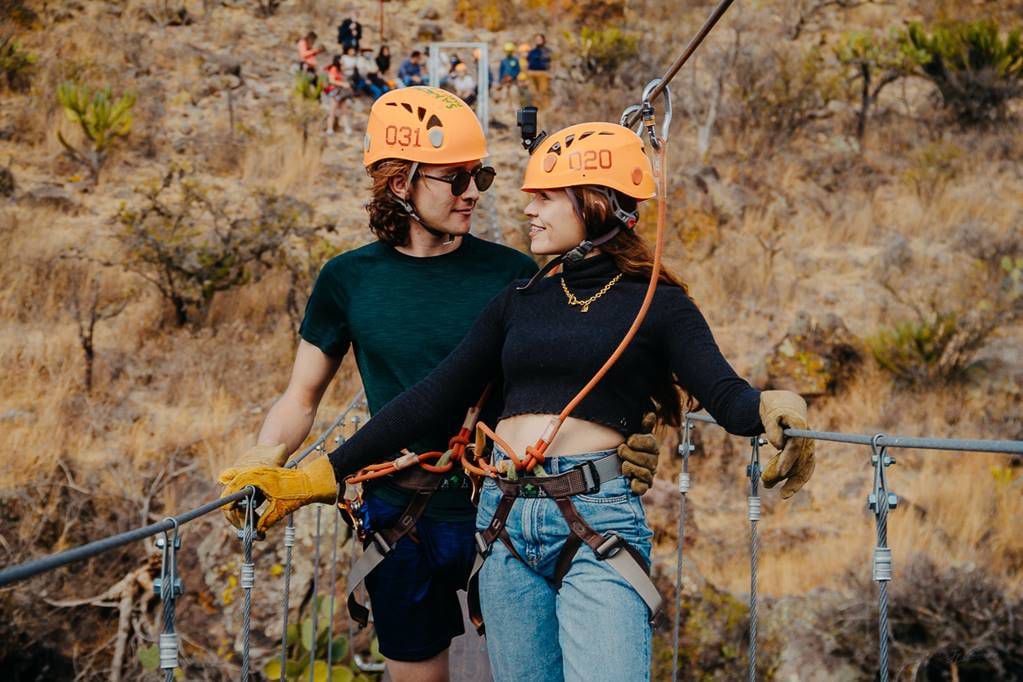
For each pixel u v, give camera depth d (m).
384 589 3.00
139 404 12.34
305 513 8.71
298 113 19.42
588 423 2.33
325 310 3.07
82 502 10.21
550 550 2.30
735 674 8.70
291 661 8.17
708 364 2.23
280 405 3.08
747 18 22.70
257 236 14.81
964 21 23.28
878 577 1.87
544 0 23.97
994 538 10.88
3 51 19.05
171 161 17.77
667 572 9.05
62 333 13.49
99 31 20.75
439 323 2.96
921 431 12.79
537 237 2.45
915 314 14.75
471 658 4.19
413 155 2.90
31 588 8.91
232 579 8.60
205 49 21.62
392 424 2.53
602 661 2.19
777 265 15.97
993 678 9.03
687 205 16.45
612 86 21.47
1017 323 14.73
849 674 8.88
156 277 14.57
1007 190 18.19
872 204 17.69
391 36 23.55
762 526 10.99
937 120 20.47
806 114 20.05
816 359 13.38
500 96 21.52
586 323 2.36
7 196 16.06
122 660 8.65
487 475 2.44
